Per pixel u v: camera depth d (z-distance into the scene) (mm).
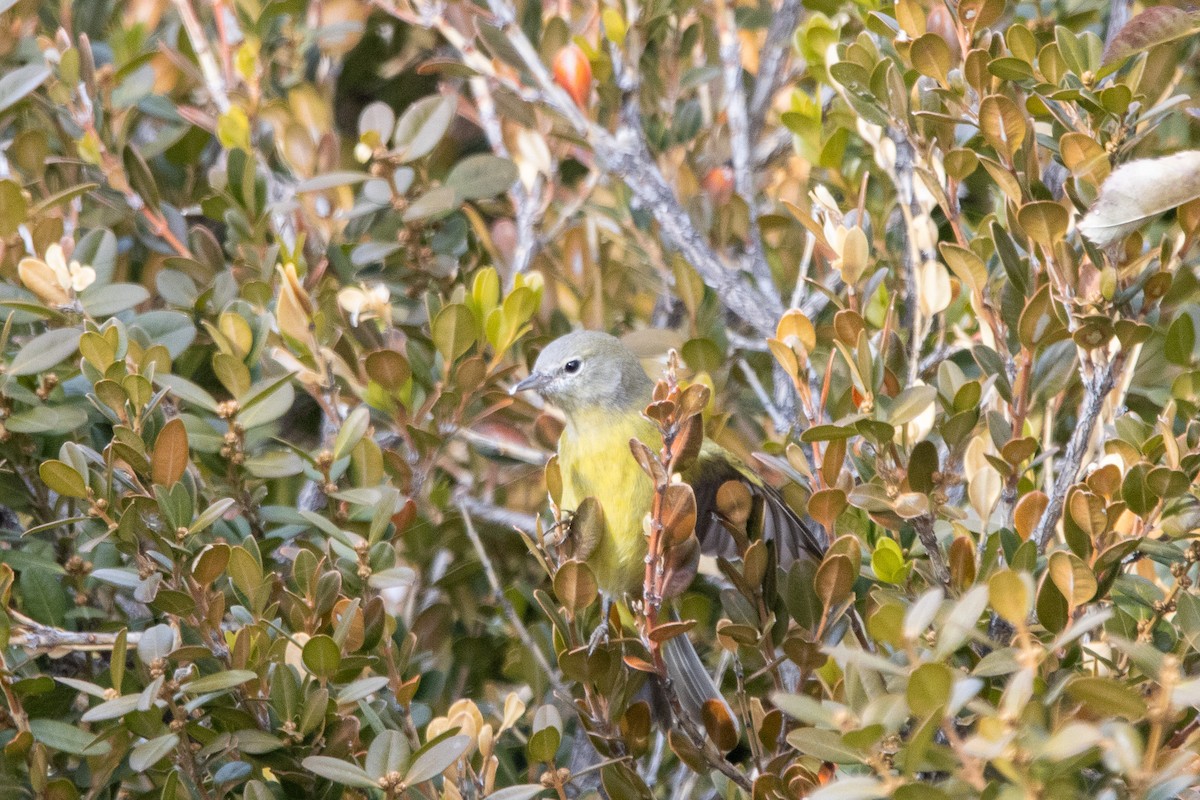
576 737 10672
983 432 9320
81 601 9273
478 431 12867
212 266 11742
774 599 8227
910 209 10148
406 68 16031
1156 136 9625
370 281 12070
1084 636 7418
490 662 11836
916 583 8422
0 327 9508
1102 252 7586
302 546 9797
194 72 13133
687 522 7695
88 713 6949
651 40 13094
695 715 9211
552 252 13656
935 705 5312
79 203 11883
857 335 8047
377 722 7785
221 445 9047
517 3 13578
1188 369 8430
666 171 13102
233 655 7648
